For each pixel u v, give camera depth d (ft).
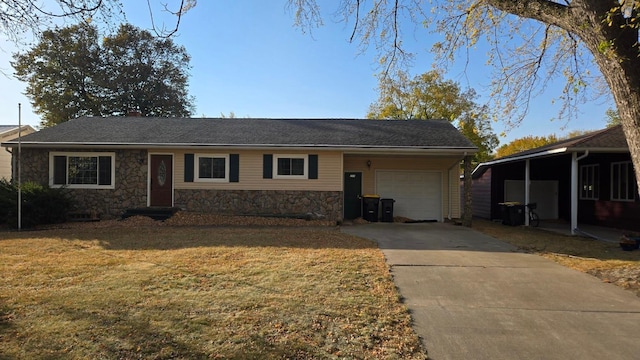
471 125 90.94
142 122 55.62
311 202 46.73
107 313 13.69
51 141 45.73
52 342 11.39
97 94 96.84
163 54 104.58
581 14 18.04
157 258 22.93
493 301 15.94
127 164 47.21
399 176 52.44
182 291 16.30
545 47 29.01
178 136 48.55
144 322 12.91
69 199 44.57
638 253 26.58
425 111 92.48
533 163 55.06
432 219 51.85
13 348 11.00
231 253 24.61
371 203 48.37
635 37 17.20
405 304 15.42
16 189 40.50
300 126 54.29
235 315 13.66
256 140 47.21
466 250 27.37
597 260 24.11
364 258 23.63
